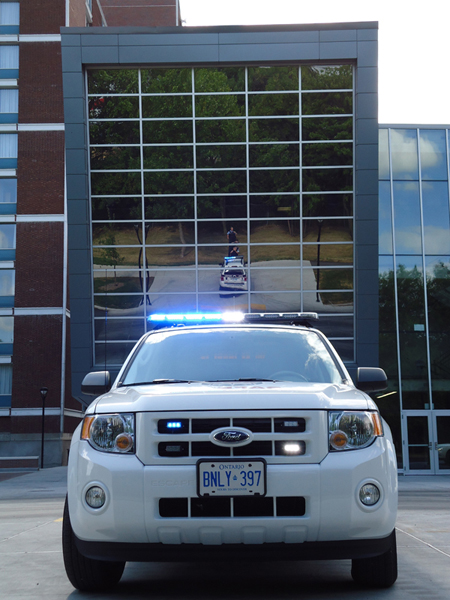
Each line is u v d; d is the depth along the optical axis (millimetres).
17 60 40062
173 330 5211
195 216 26500
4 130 39562
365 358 26344
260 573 4543
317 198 26422
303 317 5598
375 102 26078
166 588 4141
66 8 40156
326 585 4160
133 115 26453
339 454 3619
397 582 4258
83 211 26375
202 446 3600
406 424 29203
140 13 64562
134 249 26594
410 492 15883
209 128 26453
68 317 39312
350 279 26531
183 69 26422
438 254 29969
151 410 3674
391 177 30203
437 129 30531
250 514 3545
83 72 26438
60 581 4457
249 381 4508
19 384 38188
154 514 3539
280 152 26438
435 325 29641
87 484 3652
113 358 26547
